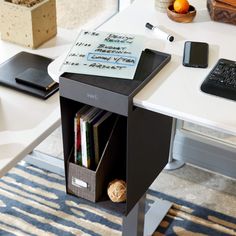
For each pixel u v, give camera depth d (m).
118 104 1.28
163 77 1.36
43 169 2.38
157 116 1.55
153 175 1.71
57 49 1.94
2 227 2.09
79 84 1.31
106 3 2.67
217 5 1.65
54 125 1.55
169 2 1.72
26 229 2.09
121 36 1.53
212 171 2.38
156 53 1.45
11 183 2.30
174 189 2.28
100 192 1.54
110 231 2.09
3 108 1.61
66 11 2.58
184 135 2.34
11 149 1.44
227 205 2.21
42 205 2.20
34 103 1.63
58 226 2.11
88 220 2.13
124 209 1.53
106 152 1.46
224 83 1.32
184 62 1.41
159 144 1.67
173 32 1.62
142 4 1.81
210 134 2.35
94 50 1.45
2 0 1.87
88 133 1.43
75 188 1.56
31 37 1.90
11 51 1.91
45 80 1.69
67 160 1.52
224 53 1.50
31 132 1.51
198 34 1.61
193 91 1.31
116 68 1.36
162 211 2.15
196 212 2.18
